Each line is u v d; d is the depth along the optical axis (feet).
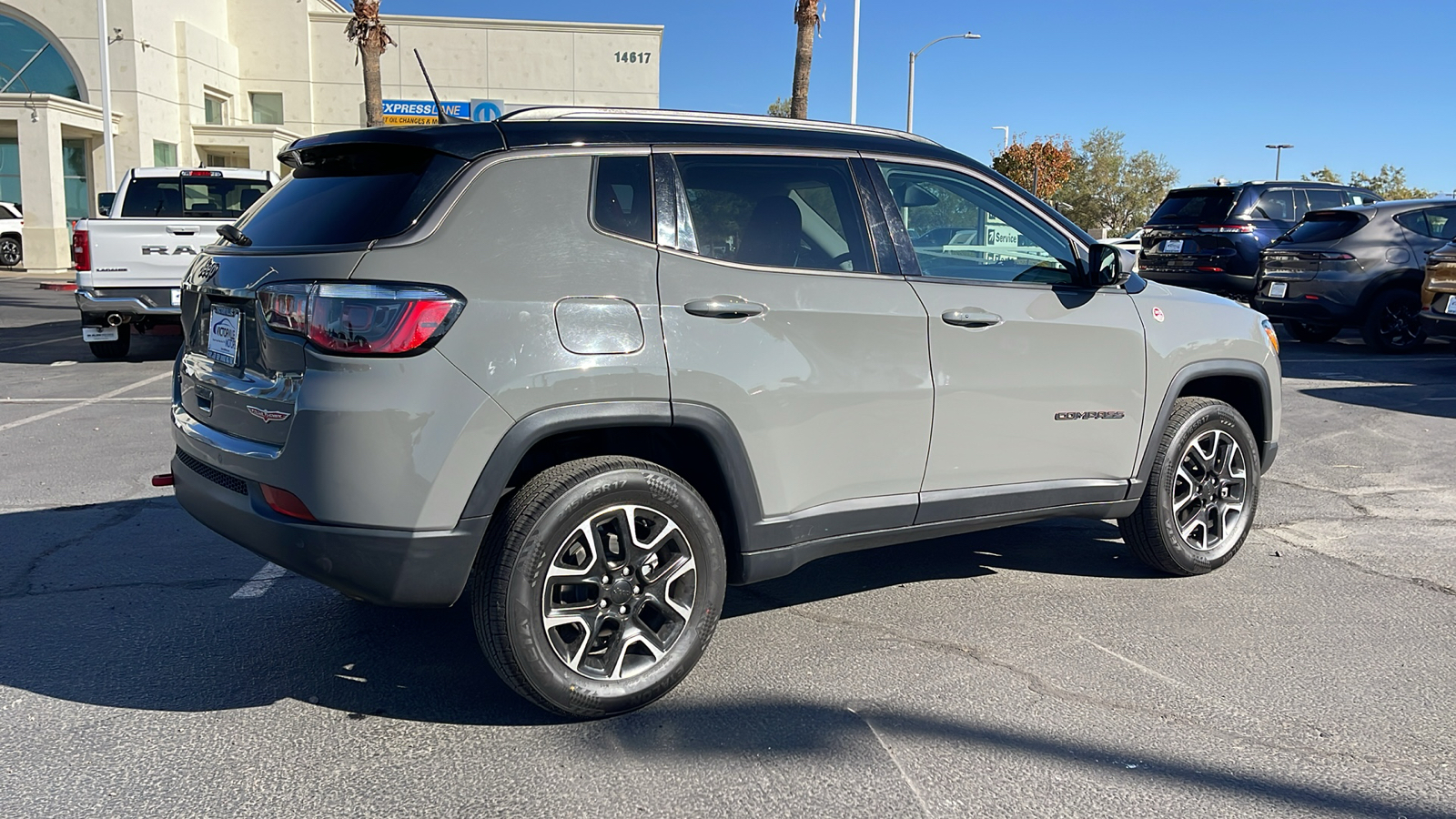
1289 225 48.11
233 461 10.64
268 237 11.24
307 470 9.87
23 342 45.29
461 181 10.31
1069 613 14.16
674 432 11.30
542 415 10.19
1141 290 14.88
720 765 10.03
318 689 11.76
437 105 12.07
